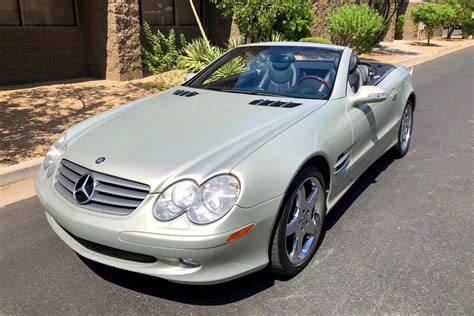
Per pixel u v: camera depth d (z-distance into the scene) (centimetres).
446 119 813
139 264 274
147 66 1135
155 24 1319
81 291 304
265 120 332
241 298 296
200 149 291
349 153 381
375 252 353
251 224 267
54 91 934
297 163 296
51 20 1062
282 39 1137
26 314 282
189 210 258
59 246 362
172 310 286
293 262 314
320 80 401
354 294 300
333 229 390
